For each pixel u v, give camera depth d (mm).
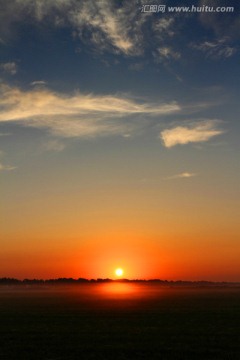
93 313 67812
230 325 50250
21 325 51250
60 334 42906
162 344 37000
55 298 136500
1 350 34750
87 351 34312
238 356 32094
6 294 194375
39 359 31516
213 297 136375
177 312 69250
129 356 32438
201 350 34188
